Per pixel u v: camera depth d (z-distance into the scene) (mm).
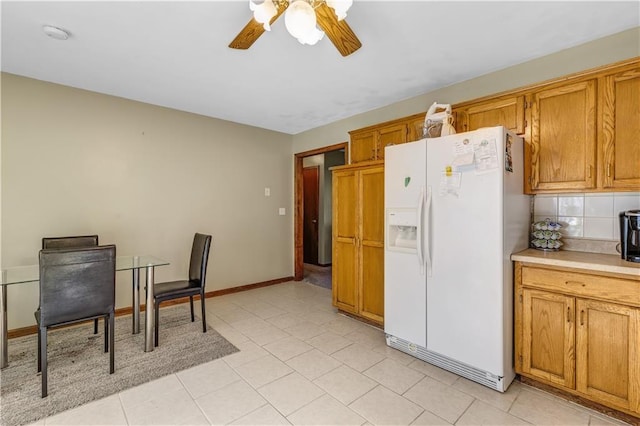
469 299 2129
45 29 2066
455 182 2186
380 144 3387
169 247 3766
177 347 2664
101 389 2053
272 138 4812
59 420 1767
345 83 3006
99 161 3273
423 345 2395
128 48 2340
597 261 1855
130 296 3510
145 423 1744
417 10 1894
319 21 1594
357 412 1829
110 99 3330
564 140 2150
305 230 6648
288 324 3191
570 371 1872
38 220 2945
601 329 1767
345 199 3375
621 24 2047
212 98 3418
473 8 1878
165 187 3727
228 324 3191
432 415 1797
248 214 4535
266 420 1765
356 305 3230
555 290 1932
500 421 1744
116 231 3387
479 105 2562
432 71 2742
